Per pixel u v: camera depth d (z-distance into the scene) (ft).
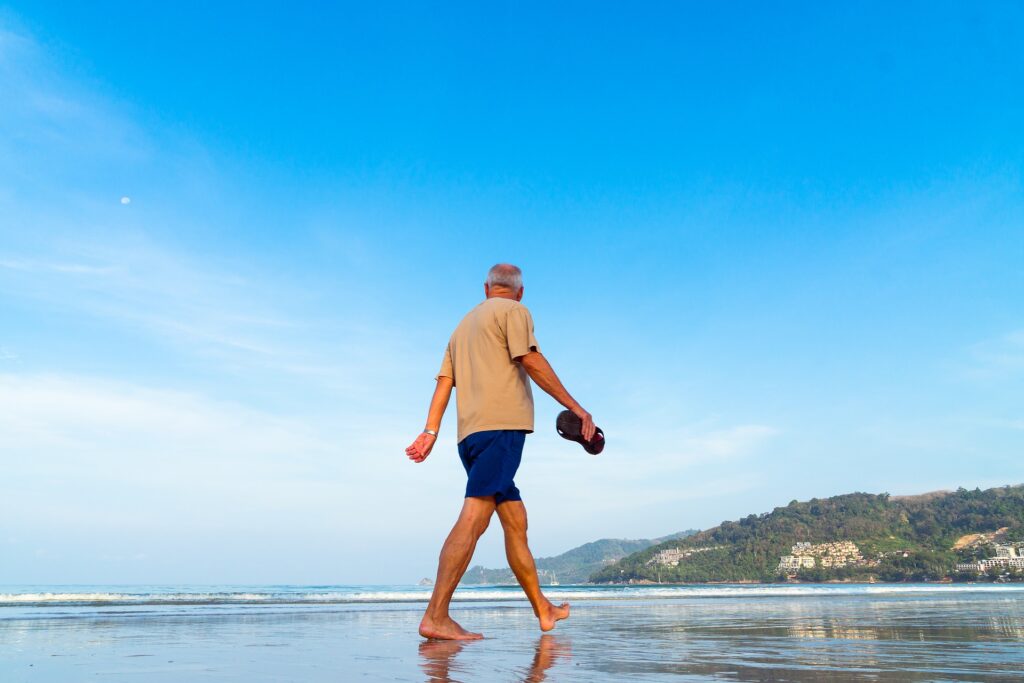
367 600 48.65
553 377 11.21
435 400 12.04
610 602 37.22
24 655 8.54
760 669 6.49
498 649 8.93
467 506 10.90
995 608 24.75
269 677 6.04
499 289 12.46
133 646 9.95
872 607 26.43
